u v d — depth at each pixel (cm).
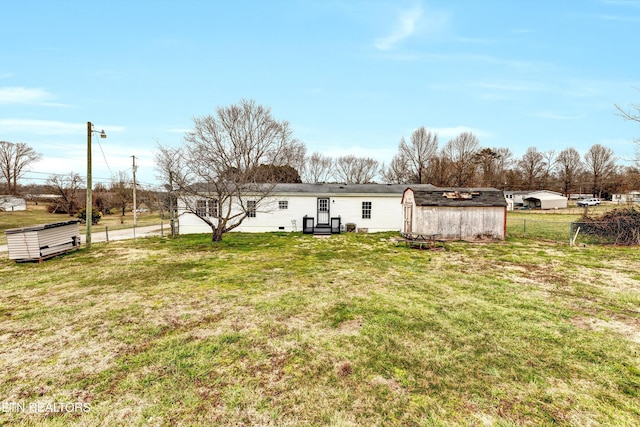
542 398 320
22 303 623
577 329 476
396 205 1847
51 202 3650
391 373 365
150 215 4234
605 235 1295
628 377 355
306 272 843
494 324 496
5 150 4466
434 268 881
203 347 432
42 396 331
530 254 1072
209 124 1436
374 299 621
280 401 318
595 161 6219
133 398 326
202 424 288
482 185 5128
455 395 325
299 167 4341
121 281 776
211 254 1116
